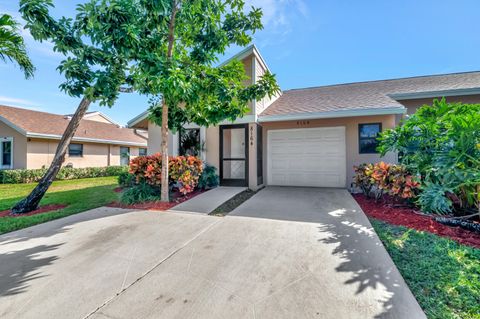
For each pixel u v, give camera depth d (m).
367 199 7.01
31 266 3.16
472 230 4.18
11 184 13.30
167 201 6.77
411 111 9.47
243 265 3.09
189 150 10.05
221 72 5.93
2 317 2.20
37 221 5.29
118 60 5.72
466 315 2.15
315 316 2.13
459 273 2.81
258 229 4.46
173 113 7.22
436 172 4.84
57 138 16.09
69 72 5.01
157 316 2.17
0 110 16.28
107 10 4.53
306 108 9.16
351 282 2.65
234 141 11.23
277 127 9.88
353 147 8.82
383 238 3.95
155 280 2.78
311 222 4.84
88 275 2.92
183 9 5.66
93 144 19.23
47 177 6.75
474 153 4.43
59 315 2.21
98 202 7.28
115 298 2.46
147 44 5.31
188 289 2.59
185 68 5.52
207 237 4.12
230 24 6.42
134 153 23.64
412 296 2.41
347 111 7.92
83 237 4.22
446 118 5.17
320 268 2.97
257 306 2.28
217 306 2.29
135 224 4.90
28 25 4.94
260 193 8.09
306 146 9.48
